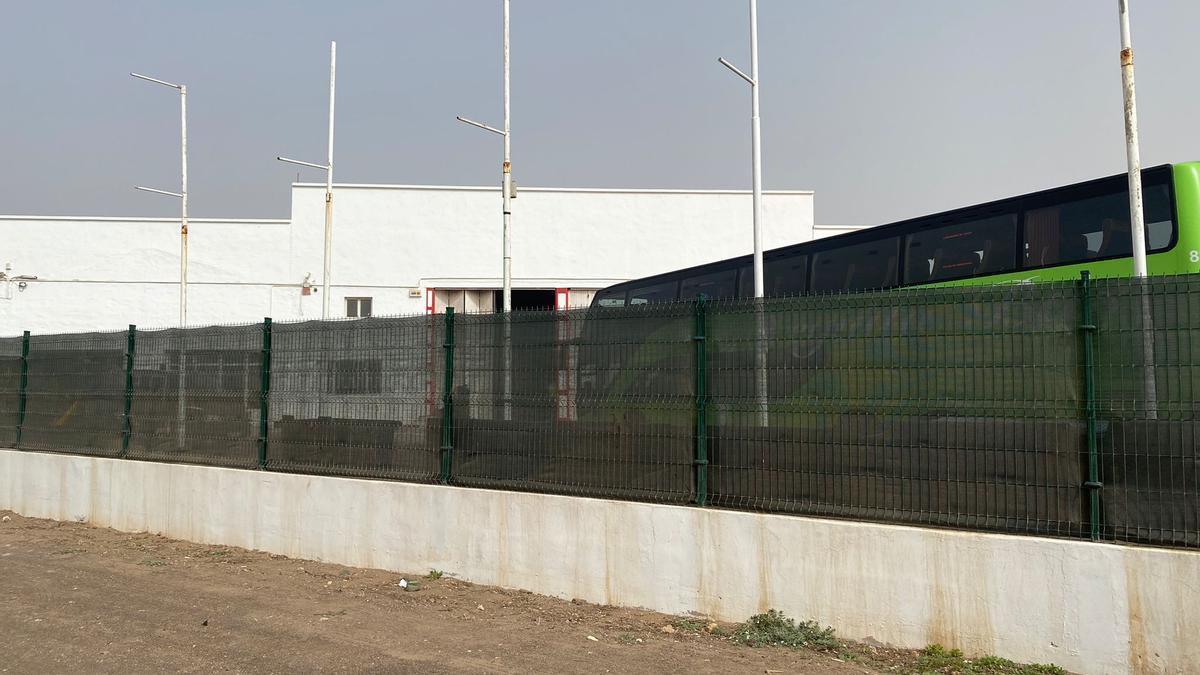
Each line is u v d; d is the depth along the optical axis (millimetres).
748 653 6910
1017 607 6465
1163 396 6285
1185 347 6230
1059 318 6684
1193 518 6141
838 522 7242
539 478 9203
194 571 10062
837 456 7492
